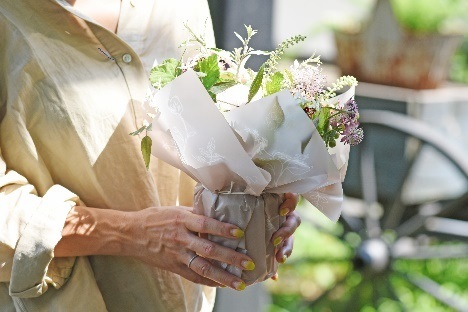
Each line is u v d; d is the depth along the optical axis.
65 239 2.53
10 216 2.48
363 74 6.93
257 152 2.35
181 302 2.74
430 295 6.71
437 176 6.40
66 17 2.57
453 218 6.44
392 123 6.29
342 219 6.46
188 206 2.87
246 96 2.45
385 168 6.43
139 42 2.70
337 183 2.61
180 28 2.76
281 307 7.12
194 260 2.48
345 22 7.17
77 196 2.57
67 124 2.54
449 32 6.70
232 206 2.46
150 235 2.52
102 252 2.56
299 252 7.40
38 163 2.56
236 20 4.87
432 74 6.74
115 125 2.59
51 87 2.53
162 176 2.74
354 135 2.47
